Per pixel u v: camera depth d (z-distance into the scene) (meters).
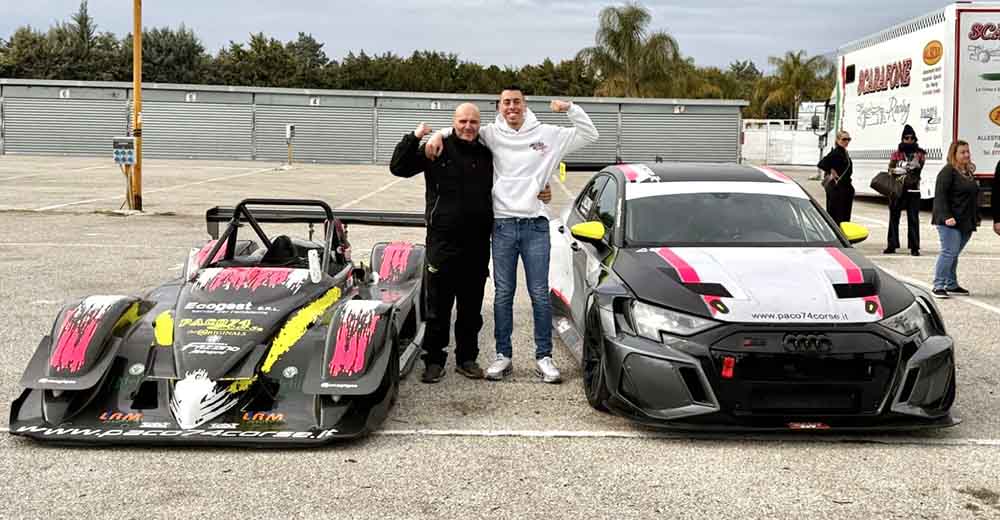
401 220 6.91
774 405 4.67
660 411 4.76
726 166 7.09
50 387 4.53
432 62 68.81
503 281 6.05
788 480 4.29
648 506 3.97
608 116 41.22
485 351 7.00
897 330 4.79
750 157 53.56
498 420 5.21
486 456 4.59
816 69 62.75
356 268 6.51
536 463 4.50
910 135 12.98
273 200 6.02
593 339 5.36
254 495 4.04
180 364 4.70
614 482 4.25
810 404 4.68
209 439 4.45
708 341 4.70
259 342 4.87
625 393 4.91
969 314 8.59
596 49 48.69
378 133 40.78
